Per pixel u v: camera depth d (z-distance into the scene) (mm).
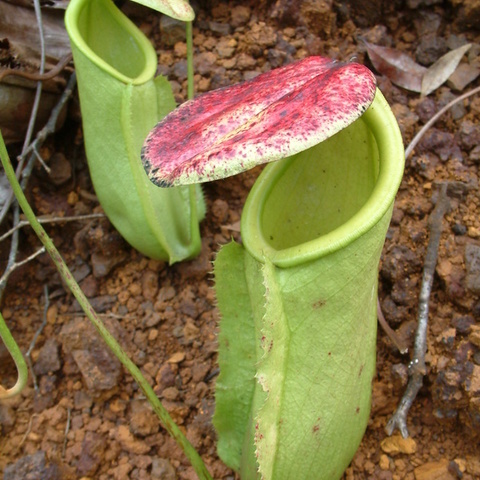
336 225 193
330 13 284
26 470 223
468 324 226
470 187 248
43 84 257
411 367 223
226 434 209
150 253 249
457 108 268
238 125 157
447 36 290
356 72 153
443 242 241
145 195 229
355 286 165
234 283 189
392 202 162
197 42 295
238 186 270
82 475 228
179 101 282
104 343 239
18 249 264
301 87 158
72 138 283
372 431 227
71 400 244
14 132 262
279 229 196
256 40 283
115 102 215
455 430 222
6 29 256
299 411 176
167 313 255
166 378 241
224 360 198
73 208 275
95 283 263
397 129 166
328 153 182
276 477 185
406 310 234
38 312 262
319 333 169
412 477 219
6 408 242
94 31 229
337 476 197
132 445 232
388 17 295
